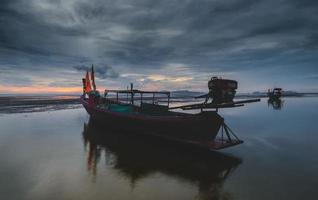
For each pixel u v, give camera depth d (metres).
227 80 12.73
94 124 24.72
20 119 27.31
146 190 8.76
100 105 25.94
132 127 19.52
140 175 10.30
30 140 16.75
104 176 10.09
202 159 12.74
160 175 10.31
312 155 13.59
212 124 13.52
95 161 12.19
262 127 23.41
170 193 8.54
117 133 20.03
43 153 13.51
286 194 8.44
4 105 48.69
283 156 13.31
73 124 24.50
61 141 16.67
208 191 8.73
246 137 18.58
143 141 17.03
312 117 31.73
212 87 12.99
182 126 14.81
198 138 14.40
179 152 14.13
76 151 14.10
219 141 14.36
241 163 12.05
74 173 10.39
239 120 28.97
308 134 19.80
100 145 15.69
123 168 11.20
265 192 8.66
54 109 40.44
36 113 33.75
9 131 19.94
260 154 13.82
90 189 8.73
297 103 62.69
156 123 16.50
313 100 78.62
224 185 9.26
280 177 10.12
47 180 9.53
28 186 8.90
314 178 9.99
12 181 9.36
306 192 8.59
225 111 41.62
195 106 14.13
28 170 10.65
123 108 22.30
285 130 21.70
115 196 8.23
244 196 8.31
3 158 12.41
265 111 40.97
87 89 31.50
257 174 10.52
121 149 14.73
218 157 13.09
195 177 10.16
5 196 8.04
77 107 44.88
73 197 8.06
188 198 8.17
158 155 13.38
